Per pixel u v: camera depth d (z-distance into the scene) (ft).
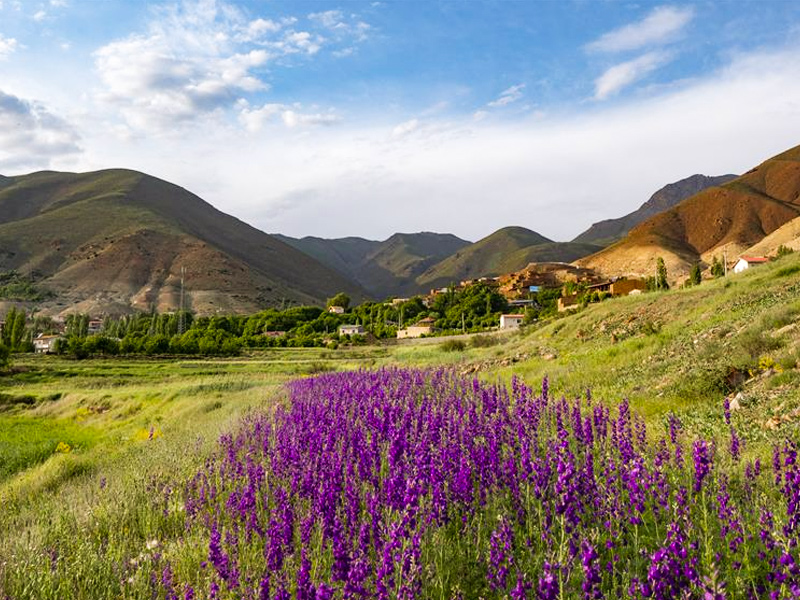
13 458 58.65
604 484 16.87
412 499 13.97
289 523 16.17
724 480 16.78
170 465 31.81
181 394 103.40
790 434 24.58
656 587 10.91
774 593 10.67
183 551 18.28
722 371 38.47
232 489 22.77
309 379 74.38
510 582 13.08
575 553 12.85
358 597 12.09
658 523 15.61
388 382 50.19
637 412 34.37
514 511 16.71
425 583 12.84
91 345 264.31
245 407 63.16
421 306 542.16
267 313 521.65
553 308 385.91
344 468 20.38
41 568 16.90
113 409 100.42
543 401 27.37
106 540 20.85
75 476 41.22
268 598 12.64
